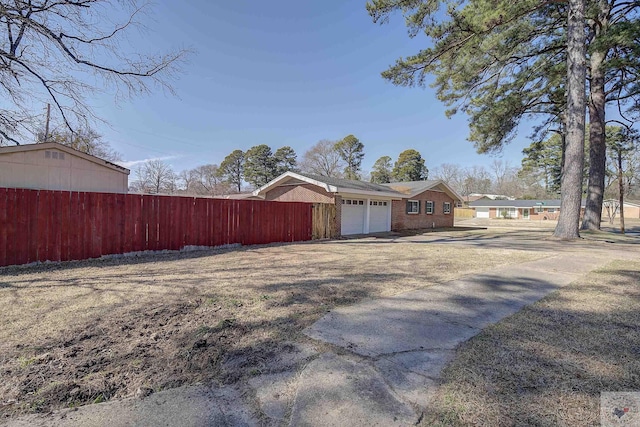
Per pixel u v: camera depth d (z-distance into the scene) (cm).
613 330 315
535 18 1297
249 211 1028
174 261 705
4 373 229
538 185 5512
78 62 759
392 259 744
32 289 455
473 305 395
